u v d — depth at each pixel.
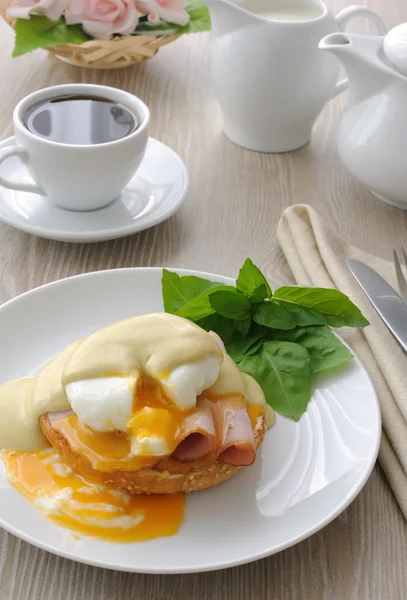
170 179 0.80
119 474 0.58
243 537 0.58
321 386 0.64
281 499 0.59
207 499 0.59
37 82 0.91
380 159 0.77
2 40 0.97
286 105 0.83
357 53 0.76
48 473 0.59
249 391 0.62
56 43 0.85
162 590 0.57
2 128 0.85
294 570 0.58
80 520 0.57
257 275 0.66
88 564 0.56
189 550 0.57
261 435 0.60
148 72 0.94
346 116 0.79
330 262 0.72
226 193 0.82
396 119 0.76
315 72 0.82
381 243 0.78
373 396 0.63
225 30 0.81
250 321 0.66
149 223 0.75
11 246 0.75
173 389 0.58
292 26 0.79
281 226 0.77
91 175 0.73
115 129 0.76
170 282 0.66
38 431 0.60
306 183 0.83
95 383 0.58
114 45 0.88
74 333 0.67
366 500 0.61
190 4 0.92
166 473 0.58
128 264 0.74
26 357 0.65
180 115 0.90
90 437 0.58
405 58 0.75
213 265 0.75
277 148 0.86
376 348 0.66
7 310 0.66
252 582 0.58
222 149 0.86
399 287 0.71
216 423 0.59
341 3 1.07
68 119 0.76
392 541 0.60
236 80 0.82
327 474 0.60
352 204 0.82
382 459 0.62
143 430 0.57
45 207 0.76
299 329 0.66
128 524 0.58
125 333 0.59
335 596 0.57
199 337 0.59
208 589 0.57
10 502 0.58
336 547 0.59
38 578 0.57
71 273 0.73
